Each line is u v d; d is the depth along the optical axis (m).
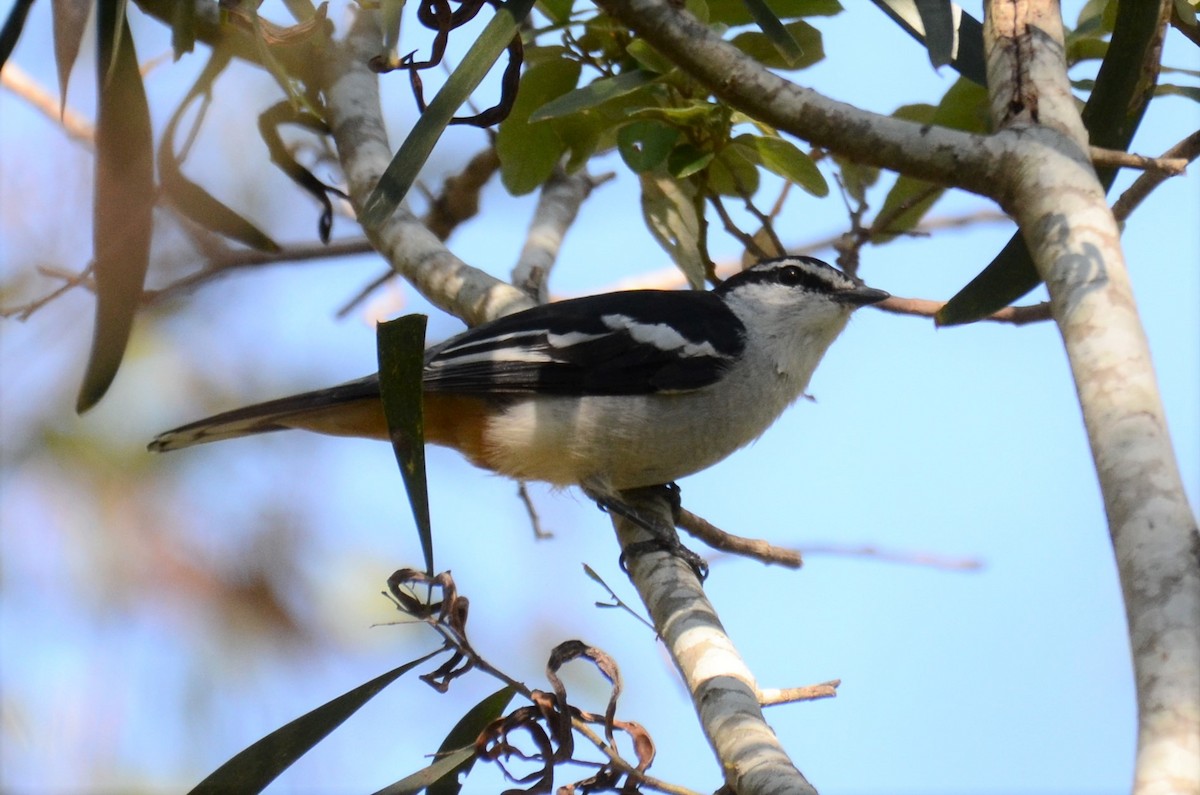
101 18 6.84
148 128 7.35
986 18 6.22
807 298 9.61
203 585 9.62
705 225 9.24
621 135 8.34
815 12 8.33
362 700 6.11
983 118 8.91
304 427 8.98
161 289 10.08
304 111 9.09
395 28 6.06
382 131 9.24
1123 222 7.84
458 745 6.37
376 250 9.55
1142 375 4.68
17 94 9.64
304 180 8.97
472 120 6.57
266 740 6.16
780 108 5.80
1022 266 6.97
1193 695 3.74
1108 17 8.41
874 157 5.78
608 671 5.88
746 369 9.34
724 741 5.41
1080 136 5.69
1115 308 4.93
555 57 8.68
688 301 9.62
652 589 7.26
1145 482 4.31
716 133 8.33
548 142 8.95
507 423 9.02
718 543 8.87
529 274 9.85
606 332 9.04
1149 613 3.98
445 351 8.92
